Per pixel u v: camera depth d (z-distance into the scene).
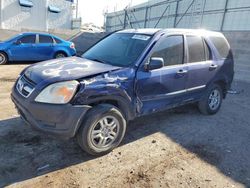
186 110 6.03
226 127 5.18
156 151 3.93
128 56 4.10
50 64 3.92
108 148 3.69
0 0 24.78
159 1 24.20
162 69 4.25
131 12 30.69
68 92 3.20
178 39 4.63
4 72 9.45
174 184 3.14
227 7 15.89
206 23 17.84
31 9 26.80
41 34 12.19
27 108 3.29
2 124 4.45
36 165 3.32
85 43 19.78
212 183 3.22
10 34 16.52
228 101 7.43
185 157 3.81
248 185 3.23
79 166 3.38
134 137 4.36
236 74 12.02
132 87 3.79
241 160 3.86
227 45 5.96
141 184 3.09
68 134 3.26
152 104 4.23
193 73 4.86
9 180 2.99
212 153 4.00
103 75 3.52
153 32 4.42
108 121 3.62
